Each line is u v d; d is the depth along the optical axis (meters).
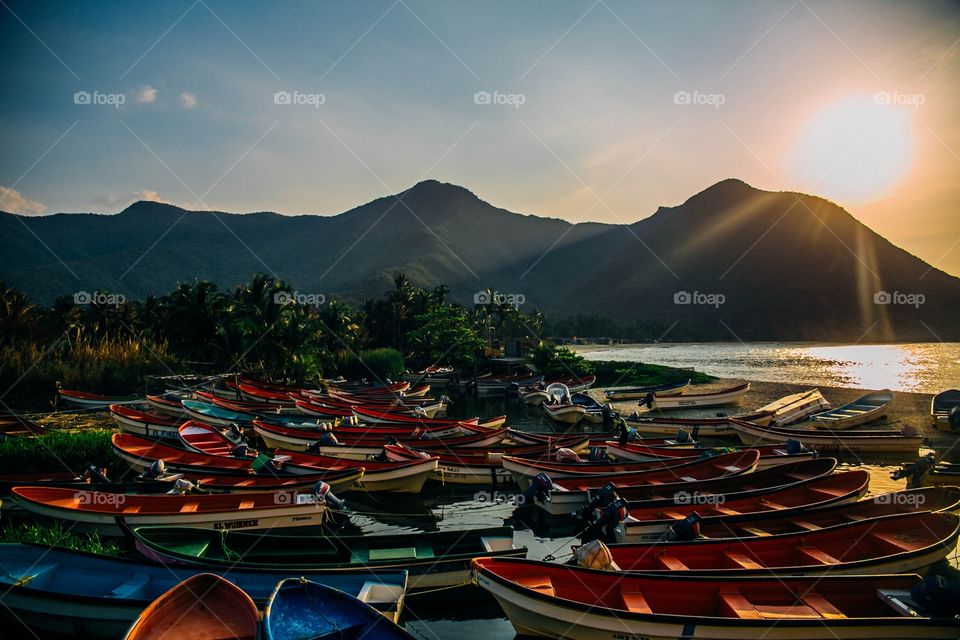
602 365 64.12
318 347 63.09
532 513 17.30
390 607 9.88
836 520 13.62
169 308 61.78
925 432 27.41
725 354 148.25
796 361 111.81
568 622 9.20
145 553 12.15
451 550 12.41
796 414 31.12
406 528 16.14
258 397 37.56
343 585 10.69
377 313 86.75
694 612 9.84
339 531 15.90
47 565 10.90
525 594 9.30
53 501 14.35
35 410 35.06
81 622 9.56
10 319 48.81
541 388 45.25
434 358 69.75
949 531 12.06
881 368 87.38
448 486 20.14
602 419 33.34
